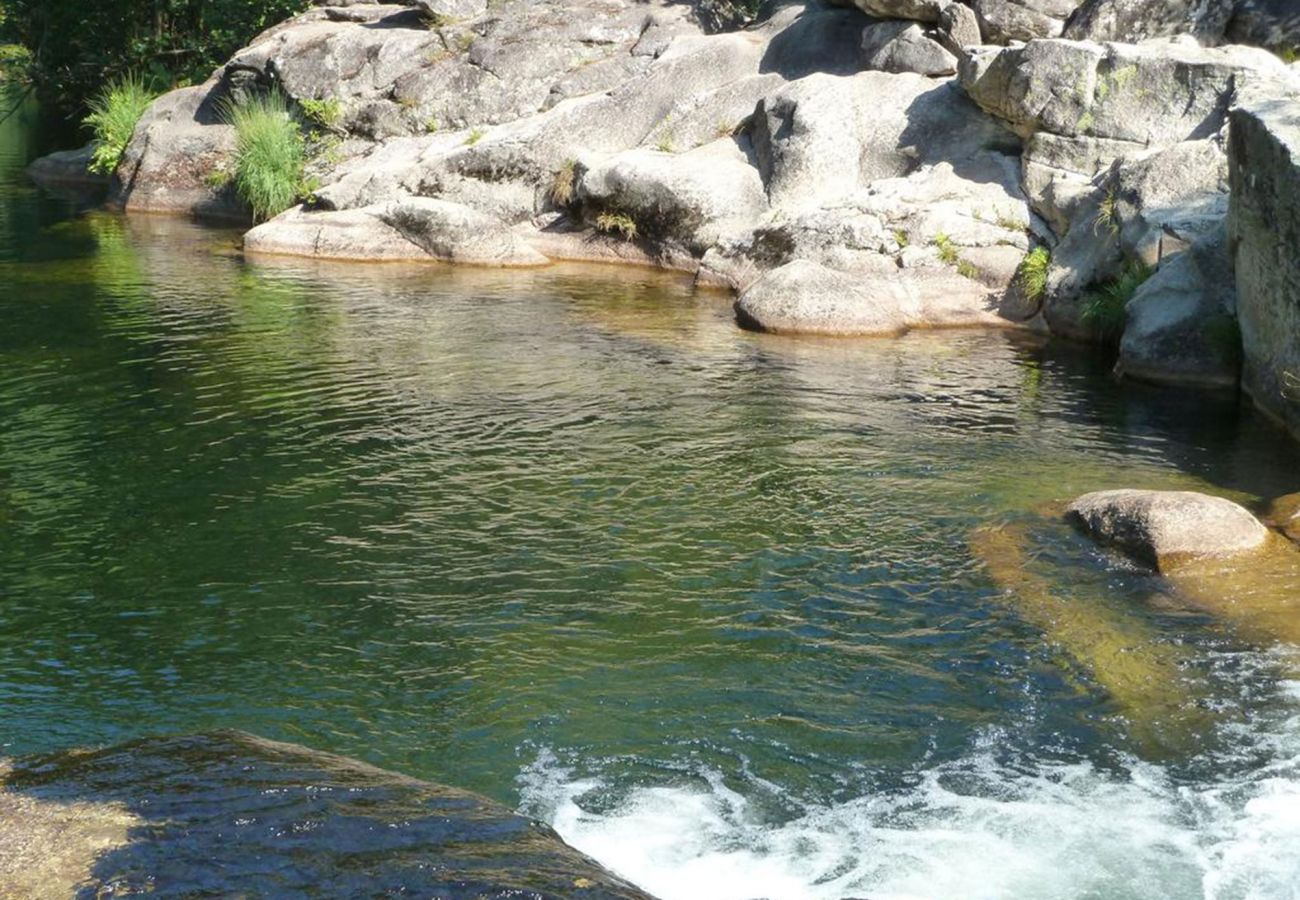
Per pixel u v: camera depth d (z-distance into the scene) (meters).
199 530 9.47
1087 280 15.83
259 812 4.77
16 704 7.05
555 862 4.51
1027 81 17.61
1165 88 16.81
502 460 10.96
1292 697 7.05
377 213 21.22
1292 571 8.45
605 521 9.65
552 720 6.91
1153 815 6.02
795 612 8.19
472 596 8.40
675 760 6.54
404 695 7.17
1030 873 5.58
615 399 12.82
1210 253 13.92
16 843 4.56
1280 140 11.63
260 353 14.55
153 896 4.24
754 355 14.80
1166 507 8.94
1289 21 17.86
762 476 10.64
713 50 22.38
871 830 5.92
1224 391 13.45
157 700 7.11
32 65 34.94
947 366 14.48
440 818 4.79
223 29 31.36
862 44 21.28
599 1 25.14
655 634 7.90
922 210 17.67
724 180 19.95
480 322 16.27
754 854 5.73
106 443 11.39
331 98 24.66
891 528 9.55
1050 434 11.90
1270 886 5.48
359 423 11.98
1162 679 7.27
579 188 20.95
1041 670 7.45
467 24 25.02
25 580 8.63
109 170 28.66
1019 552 9.01
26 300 17.25
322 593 8.44
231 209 25.38
